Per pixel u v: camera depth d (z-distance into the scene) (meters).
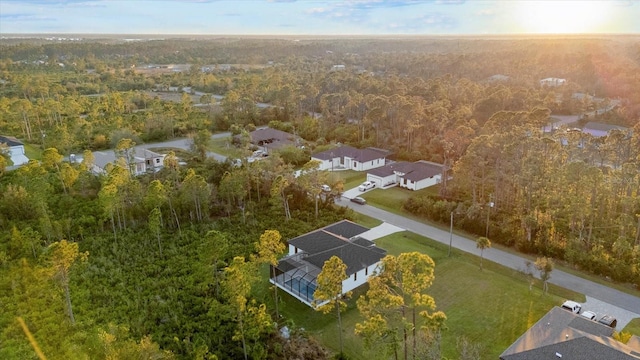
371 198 64.81
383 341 28.47
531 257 47.22
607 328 31.38
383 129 91.75
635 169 56.91
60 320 35.75
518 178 55.66
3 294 39.47
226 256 45.59
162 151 85.94
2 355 32.06
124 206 52.62
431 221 56.91
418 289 27.91
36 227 50.31
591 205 49.72
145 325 35.22
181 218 54.19
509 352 29.64
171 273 43.06
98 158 75.88
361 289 41.03
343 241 44.72
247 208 56.97
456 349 32.81
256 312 32.84
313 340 34.22
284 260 43.06
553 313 33.47
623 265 41.94
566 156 63.88
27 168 59.22
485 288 41.06
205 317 36.28
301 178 55.44
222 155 84.88
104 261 44.62
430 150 80.69
